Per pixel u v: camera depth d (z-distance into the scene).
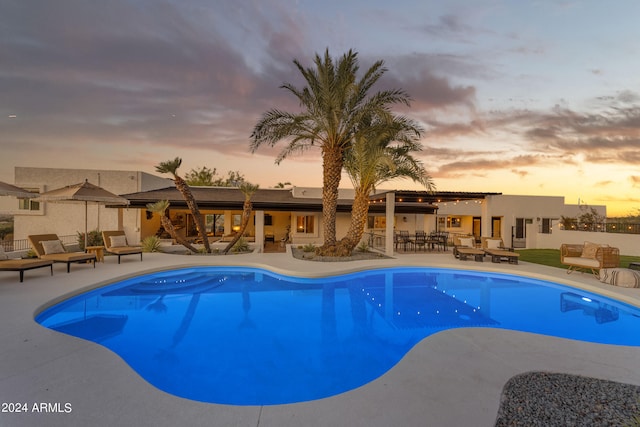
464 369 4.40
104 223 22.62
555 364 4.58
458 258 16.41
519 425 3.12
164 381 4.78
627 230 20.25
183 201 21.09
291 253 17.81
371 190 17.12
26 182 21.81
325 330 7.07
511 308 8.92
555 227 23.38
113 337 6.52
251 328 7.13
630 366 4.53
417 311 8.59
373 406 3.46
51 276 10.67
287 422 3.15
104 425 3.04
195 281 11.95
